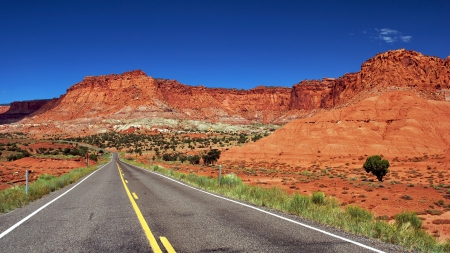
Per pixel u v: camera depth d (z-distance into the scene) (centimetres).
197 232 705
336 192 2480
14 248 601
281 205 1058
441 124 8512
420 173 4984
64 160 5712
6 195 1341
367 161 4012
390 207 1769
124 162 7769
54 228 767
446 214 1588
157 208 1043
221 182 1795
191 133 19725
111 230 733
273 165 7450
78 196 1441
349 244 619
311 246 599
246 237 662
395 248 611
